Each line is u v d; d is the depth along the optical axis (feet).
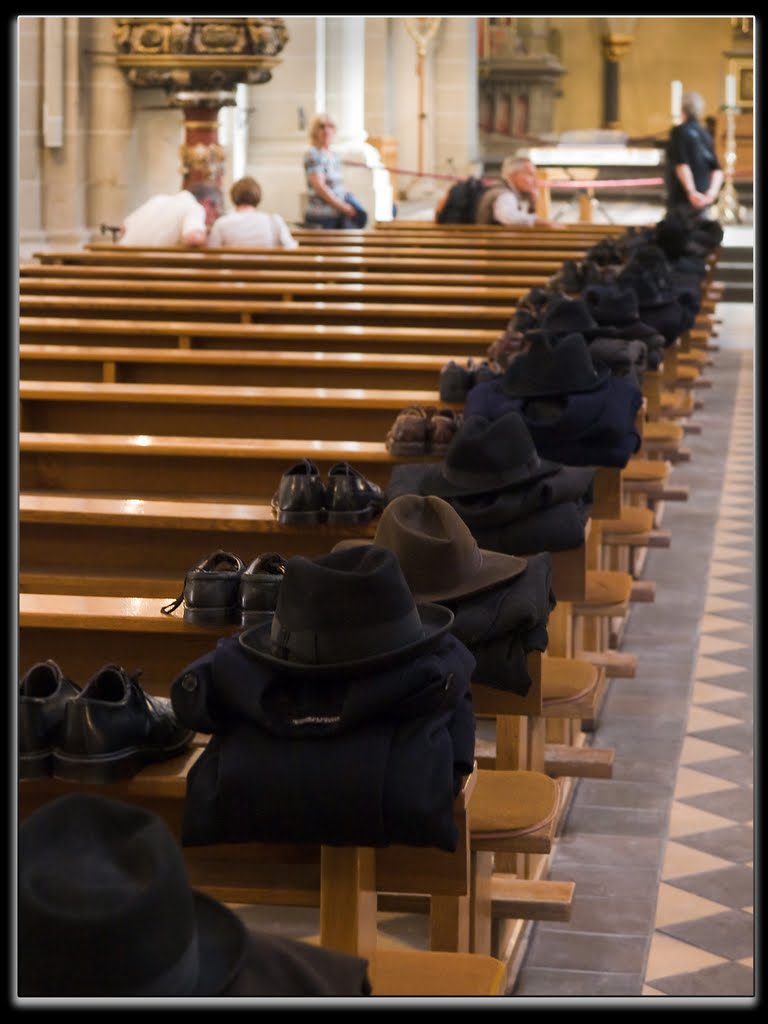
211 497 18.24
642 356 21.76
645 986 12.90
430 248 46.29
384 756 8.75
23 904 6.03
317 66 62.23
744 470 34.60
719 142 82.64
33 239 50.96
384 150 70.08
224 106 50.83
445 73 78.59
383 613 8.95
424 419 16.92
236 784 8.79
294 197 62.13
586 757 15.87
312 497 14.28
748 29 83.20
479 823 11.71
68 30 50.65
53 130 50.80
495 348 21.66
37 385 21.36
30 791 9.77
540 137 86.53
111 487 18.54
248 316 30.89
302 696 9.04
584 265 31.09
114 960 5.93
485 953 12.41
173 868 6.11
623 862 15.28
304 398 20.30
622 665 18.81
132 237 44.27
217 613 11.52
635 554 25.63
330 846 9.17
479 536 13.89
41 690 9.70
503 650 11.23
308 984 6.36
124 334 28.07
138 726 9.60
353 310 30.50
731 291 62.64
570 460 17.15
